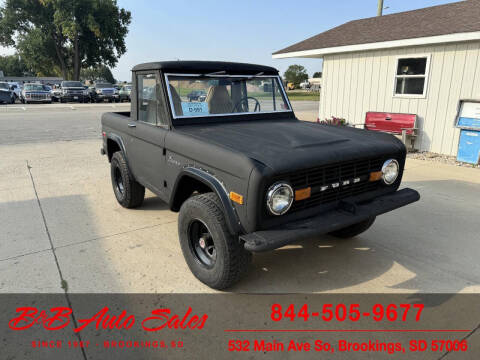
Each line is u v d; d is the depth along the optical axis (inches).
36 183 237.0
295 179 103.5
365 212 113.9
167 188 139.7
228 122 149.4
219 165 106.7
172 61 142.9
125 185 180.4
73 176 255.0
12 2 1566.2
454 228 170.6
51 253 142.6
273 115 165.0
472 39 291.7
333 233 161.3
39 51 1670.8
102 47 1695.4
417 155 339.9
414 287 122.6
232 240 108.0
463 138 300.2
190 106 141.6
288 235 97.8
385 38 361.4
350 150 115.2
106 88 1122.7
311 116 670.5
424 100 348.5
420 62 348.2
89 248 147.3
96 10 1549.0
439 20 364.2
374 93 392.5
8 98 1002.1
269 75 165.2
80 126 525.3
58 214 183.5
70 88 1069.1
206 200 113.0
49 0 1498.5
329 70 438.6
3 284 121.1
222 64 152.1
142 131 151.8
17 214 183.0
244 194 98.5
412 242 156.3
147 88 149.8
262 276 128.9
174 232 163.3
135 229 166.2
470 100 292.8
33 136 431.8
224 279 112.3
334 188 113.9
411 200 127.3
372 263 138.6
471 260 140.9
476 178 255.4
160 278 125.8
